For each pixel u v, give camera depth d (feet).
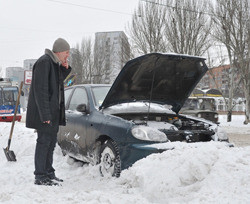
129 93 15.34
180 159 10.34
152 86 14.30
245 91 65.26
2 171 14.71
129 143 12.05
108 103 14.88
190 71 15.52
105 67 158.92
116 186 11.14
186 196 8.95
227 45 63.46
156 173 10.20
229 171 9.37
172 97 16.90
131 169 11.06
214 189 8.77
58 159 17.46
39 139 11.96
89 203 8.52
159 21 70.59
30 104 11.76
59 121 12.37
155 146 11.67
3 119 56.39
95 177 13.21
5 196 8.94
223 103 97.25
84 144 14.76
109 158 12.91
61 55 12.31
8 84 58.23
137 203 8.69
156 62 14.02
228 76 70.13
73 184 12.39
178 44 67.92
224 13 61.98
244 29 61.41
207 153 10.25
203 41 67.67
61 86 12.36
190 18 67.51
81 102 16.53
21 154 18.70
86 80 159.63
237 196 8.02
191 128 15.26
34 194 9.58
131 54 81.30
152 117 16.22
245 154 10.23
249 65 63.41
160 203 9.02
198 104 50.34
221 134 14.16
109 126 13.16
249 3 60.64
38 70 11.50
